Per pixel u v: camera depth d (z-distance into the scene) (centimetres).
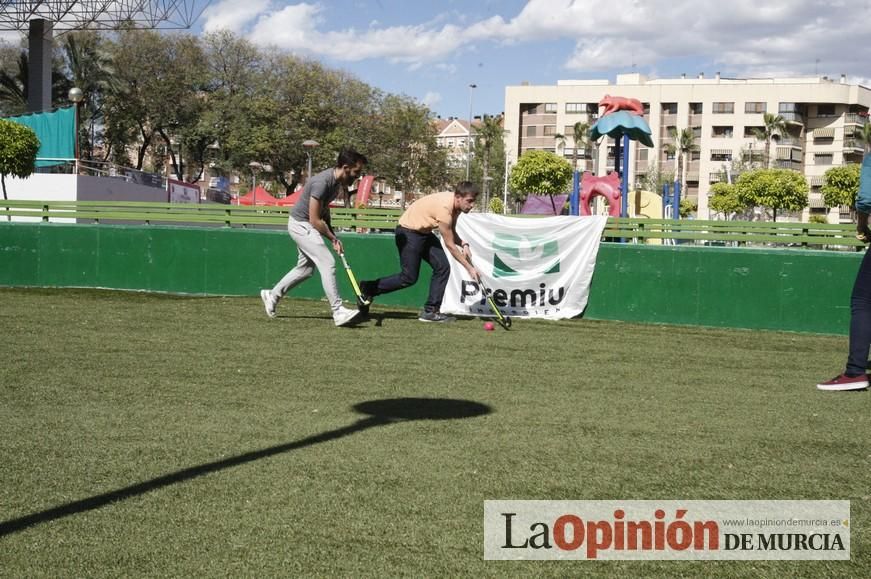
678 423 472
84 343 723
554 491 343
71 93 2683
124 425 438
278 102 4988
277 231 1198
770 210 7225
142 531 290
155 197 3180
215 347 712
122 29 3397
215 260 1218
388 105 5288
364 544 283
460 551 280
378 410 483
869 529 310
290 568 263
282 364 634
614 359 718
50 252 1288
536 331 905
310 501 323
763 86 8244
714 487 355
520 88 9025
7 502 317
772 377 654
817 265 986
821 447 426
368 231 1522
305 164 4972
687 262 1030
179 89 4916
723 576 268
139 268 1248
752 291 1010
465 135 12006
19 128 2383
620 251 1053
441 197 916
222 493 330
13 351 675
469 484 348
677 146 8194
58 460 372
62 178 2652
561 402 522
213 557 270
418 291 1113
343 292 1163
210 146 5259
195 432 424
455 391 547
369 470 363
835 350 836
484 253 1070
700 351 794
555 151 8931
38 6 3391
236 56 4994
